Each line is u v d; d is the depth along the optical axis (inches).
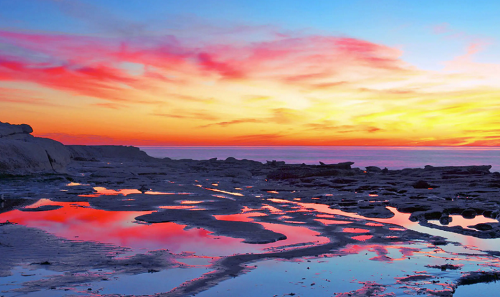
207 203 768.9
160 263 358.9
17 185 1002.1
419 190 947.3
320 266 361.7
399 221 608.7
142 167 1748.3
